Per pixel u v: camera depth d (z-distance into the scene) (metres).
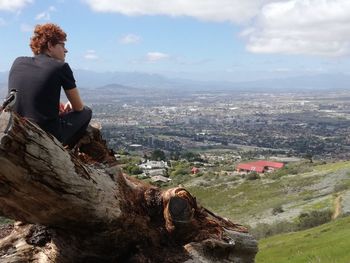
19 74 2.75
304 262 11.20
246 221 27.08
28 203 2.45
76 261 3.13
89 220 2.79
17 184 2.28
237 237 3.88
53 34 2.95
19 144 2.17
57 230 3.01
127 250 3.34
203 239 3.60
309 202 28.62
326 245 12.51
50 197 2.45
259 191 35.84
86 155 3.18
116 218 2.95
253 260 4.03
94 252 3.12
